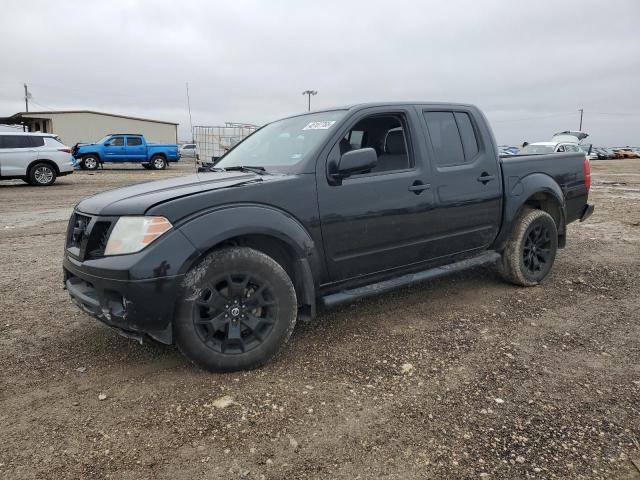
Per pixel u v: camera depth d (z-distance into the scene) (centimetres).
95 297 317
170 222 297
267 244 349
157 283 290
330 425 267
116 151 2678
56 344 373
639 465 234
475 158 457
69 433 261
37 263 626
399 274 416
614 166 3672
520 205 484
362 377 319
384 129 429
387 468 234
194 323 307
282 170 361
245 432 261
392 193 389
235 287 315
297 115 449
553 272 569
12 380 318
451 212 431
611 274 559
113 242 299
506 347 363
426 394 298
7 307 457
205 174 393
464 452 245
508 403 288
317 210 350
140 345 369
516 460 238
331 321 417
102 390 304
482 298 475
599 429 262
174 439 255
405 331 394
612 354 352
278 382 313
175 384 311
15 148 1633
